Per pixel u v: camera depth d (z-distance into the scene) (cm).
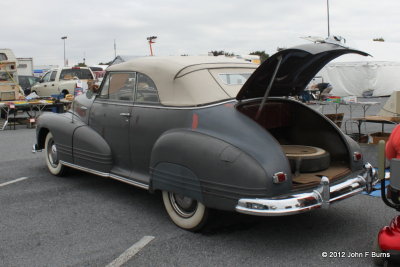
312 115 465
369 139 741
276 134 495
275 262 358
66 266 358
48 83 1981
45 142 673
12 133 1209
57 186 606
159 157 421
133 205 517
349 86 2392
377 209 490
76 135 563
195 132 397
